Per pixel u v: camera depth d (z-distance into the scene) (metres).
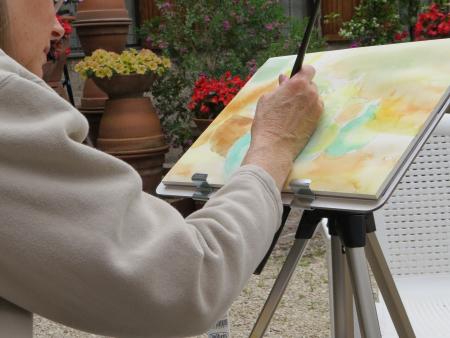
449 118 2.60
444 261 2.57
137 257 1.12
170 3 6.50
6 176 1.07
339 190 1.48
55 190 1.09
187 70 6.17
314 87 1.62
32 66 1.29
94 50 5.89
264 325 1.83
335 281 1.86
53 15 1.30
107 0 5.83
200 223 1.25
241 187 1.37
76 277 1.09
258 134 1.53
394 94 1.62
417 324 2.26
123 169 1.15
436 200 2.58
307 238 1.77
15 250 1.07
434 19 5.60
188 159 1.86
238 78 5.39
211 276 1.21
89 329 1.18
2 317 1.16
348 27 6.47
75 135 1.14
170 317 1.17
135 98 5.42
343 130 1.60
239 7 6.17
